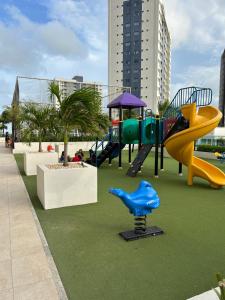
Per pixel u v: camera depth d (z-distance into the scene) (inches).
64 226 169.9
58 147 657.0
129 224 174.2
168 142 329.7
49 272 114.1
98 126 266.7
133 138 453.4
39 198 230.7
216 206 222.5
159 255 131.6
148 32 2615.7
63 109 239.3
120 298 97.5
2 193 255.3
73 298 97.4
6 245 139.3
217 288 92.8
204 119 319.0
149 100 2655.0
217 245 144.1
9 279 108.4
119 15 2736.2
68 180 212.2
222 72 3065.9
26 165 358.9
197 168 307.1
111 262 123.8
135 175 374.6
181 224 177.0
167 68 3228.3
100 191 273.0
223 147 598.5
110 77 2837.1
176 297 98.3
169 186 307.3
